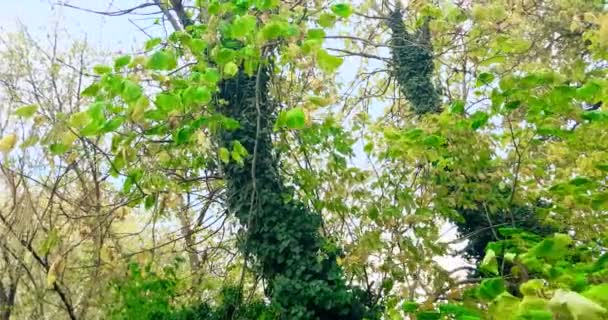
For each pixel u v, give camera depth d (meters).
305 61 6.76
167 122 5.36
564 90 4.75
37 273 7.88
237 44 6.05
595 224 6.42
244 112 7.59
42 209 7.30
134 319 7.21
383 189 7.61
